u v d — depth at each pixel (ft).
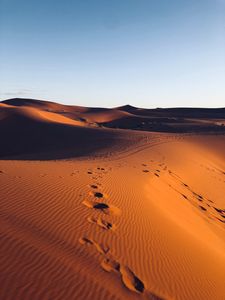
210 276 23.59
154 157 81.35
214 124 234.58
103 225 25.81
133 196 36.40
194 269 23.45
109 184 39.27
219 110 425.28
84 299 15.96
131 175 49.32
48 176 37.11
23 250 18.65
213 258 27.55
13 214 23.61
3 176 33.53
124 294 17.47
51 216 24.97
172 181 59.41
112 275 18.99
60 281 16.76
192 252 26.48
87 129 145.79
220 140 142.82
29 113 173.27
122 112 347.97
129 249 22.91
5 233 20.08
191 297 19.56
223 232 41.04
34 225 22.59
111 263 20.34
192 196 56.13
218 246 33.27
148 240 25.39
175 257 24.11
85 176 41.34
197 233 33.65
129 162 66.08
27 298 14.84
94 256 20.56
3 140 129.80
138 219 29.27
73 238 22.26
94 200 31.40
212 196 64.85
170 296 18.76
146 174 54.24
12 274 16.22
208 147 125.49
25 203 26.43
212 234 37.22
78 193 32.45
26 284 15.78
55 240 21.17
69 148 102.47
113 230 25.38
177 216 36.65
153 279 19.99
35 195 28.94
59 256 19.15
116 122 288.51
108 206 30.42
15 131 140.97
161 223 30.45
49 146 115.34
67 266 18.31
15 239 19.63
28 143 123.34
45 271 17.24
